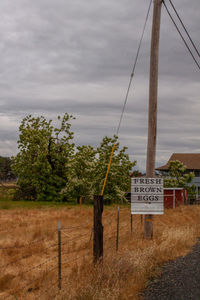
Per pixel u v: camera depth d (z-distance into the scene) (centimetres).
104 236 1070
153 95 1134
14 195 3503
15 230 1268
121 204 2873
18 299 598
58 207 2531
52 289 592
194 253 924
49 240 1117
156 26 1138
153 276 710
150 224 1104
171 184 3447
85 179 2845
